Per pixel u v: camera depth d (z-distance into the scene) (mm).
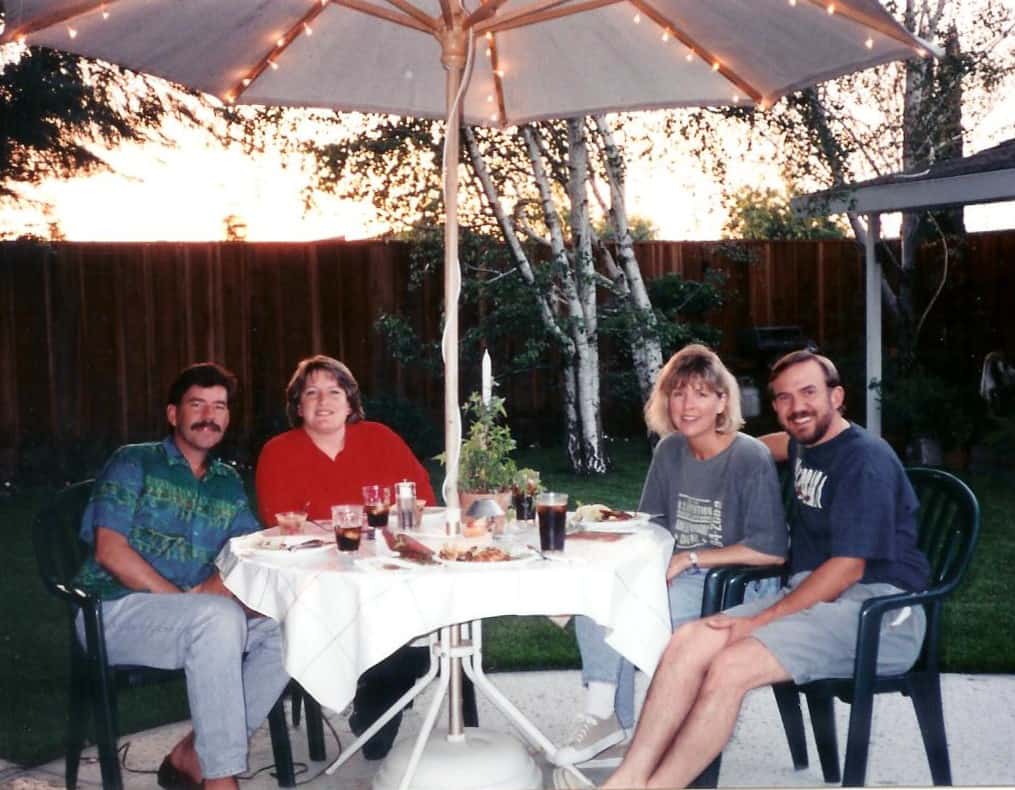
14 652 5000
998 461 8977
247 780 3643
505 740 3494
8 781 3576
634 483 8844
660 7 3621
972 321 10883
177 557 3605
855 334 11961
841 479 3338
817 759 3764
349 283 10477
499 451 3516
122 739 3986
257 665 3465
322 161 9016
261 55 4004
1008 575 5965
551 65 4160
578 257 9141
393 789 3320
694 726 3008
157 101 9672
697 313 11383
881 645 3174
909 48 3256
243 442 10211
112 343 9812
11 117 9242
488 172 9078
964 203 8312
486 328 9422
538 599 2822
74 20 3434
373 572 2844
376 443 4043
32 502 8680
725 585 3547
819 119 9102
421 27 3537
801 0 3193
